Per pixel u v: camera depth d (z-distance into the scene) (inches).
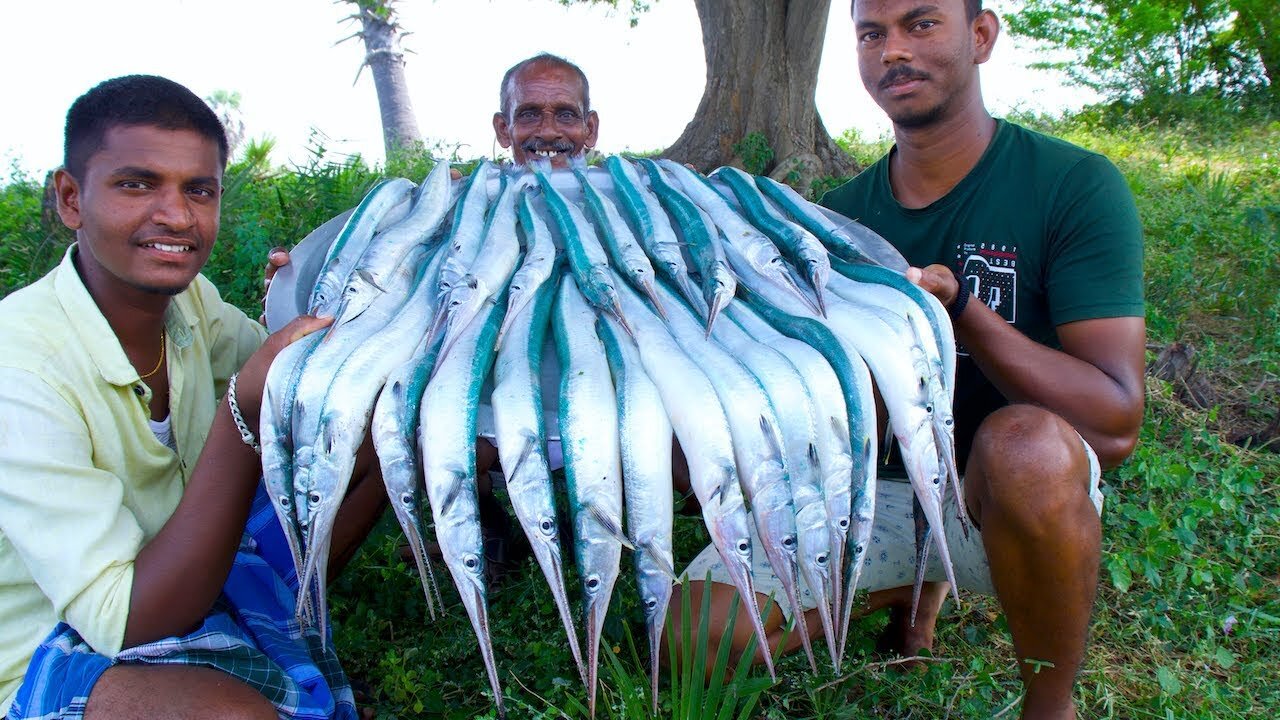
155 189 75.1
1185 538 116.2
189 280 79.5
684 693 83.2
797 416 71.5
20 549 72.4
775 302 86.0
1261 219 244.7
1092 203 95.7
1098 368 92.9
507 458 69.0
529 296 83.1
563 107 137.4
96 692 71.3
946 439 78.9
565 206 97.4
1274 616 108.7
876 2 100.2
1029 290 102.1
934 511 77.4
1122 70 694.5
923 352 77.9
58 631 76.6
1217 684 98.4
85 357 77.0
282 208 236.4
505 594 113.7
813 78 398.6
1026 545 78.4
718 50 399.9
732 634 82.9
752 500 70.4
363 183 262.2
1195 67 684.7
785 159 394.9
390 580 116.4
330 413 71.0
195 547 73.7
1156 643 106.6
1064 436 78.4
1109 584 118.9
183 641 75.4
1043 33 706.2
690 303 87.2
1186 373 179.6
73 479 73.5
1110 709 95.4
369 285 84.7
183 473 87.4
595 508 68.4
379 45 690.8
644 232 94.1
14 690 77.5
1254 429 165.6
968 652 106.8
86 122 74.2
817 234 99.9
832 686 96.3
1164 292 225.1
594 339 77.3
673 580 70.2
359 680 104.5
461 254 89.2
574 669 100.3
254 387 74.2
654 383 72.3
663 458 70.0
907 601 104.0
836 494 73.9
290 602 90.0
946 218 105.3
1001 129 104.1
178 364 86.7
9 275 210.8
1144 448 133.6
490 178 109.3
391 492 71.1
